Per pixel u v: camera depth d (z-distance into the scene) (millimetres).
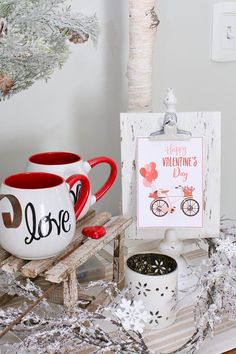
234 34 1302
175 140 886
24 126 1124
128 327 704
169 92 882
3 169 1125
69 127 1174
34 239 712
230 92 1355
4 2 694
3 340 774
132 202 918
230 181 1435
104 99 1192
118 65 1184
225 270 815
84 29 749
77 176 795
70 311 727
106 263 984
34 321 719
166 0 1201
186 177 896
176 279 818
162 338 801
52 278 702
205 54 1287
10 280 803
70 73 1139
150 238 936
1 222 725
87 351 758
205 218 932
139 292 806
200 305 843
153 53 1107
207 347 792
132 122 888
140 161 889
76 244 788
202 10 1250
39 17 702
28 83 745
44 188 718
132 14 973
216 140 907
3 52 672
